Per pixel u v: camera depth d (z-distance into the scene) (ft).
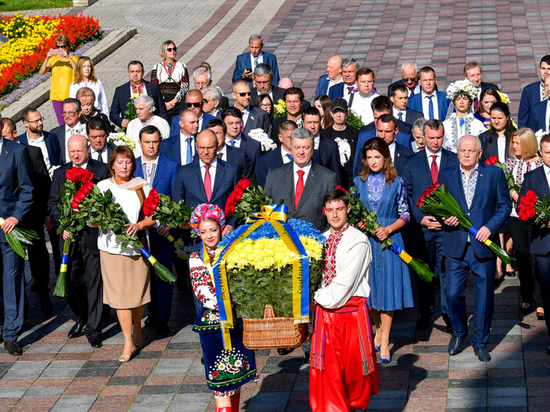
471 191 29.04
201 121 39.24
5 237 31.76
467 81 38.11
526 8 81.15
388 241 28.76
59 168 32.55
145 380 29.27
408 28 77.82
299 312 22.41
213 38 79.61
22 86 68.18
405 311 33.81
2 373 30.37
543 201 28.12
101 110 50.75
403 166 31.63
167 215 30.45
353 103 43.78
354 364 24.08
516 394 26.32
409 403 26.27
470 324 31.89
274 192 30.45
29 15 93.04
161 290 32.71
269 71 44.50
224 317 22.82
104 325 34.37
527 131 33.06
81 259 32.04
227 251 22.45
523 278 32.37
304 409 26.50
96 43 78.18
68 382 29.43
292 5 89.04
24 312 34.09
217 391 24.53
